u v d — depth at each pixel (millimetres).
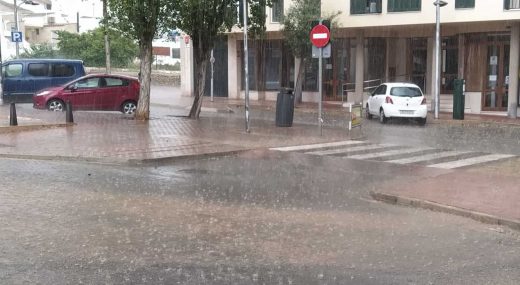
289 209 8484
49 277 5445
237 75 35562
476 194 9258
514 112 24688
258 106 30234
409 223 7820
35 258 5984
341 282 5469
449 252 6500
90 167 11539
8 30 56969
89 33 51406
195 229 7250
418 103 22000
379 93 23375
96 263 5875
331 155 13914
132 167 11758
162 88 44531
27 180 10008
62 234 6855
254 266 5898
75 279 5410
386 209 8656
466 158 13609
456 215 8297
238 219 7820
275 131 18094
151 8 18578
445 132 19578
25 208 8047
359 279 5559
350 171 11852
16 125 16172
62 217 7621
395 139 17297
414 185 10062
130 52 52094
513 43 24578
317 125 20656
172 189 9688
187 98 34531
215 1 19828
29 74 24469
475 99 26547
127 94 22234
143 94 19875
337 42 31969
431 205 8648
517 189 9633
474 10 24266
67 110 17562
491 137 18219
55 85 24828
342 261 6109
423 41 30016
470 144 16359
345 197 9422
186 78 36562
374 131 19453
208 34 20531
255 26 20609
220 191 9656
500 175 11016
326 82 32812
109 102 22016
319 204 8859
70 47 49750
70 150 12922
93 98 21844
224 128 18422
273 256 6238
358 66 30328
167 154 12758
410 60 30625
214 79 36375
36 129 16484
